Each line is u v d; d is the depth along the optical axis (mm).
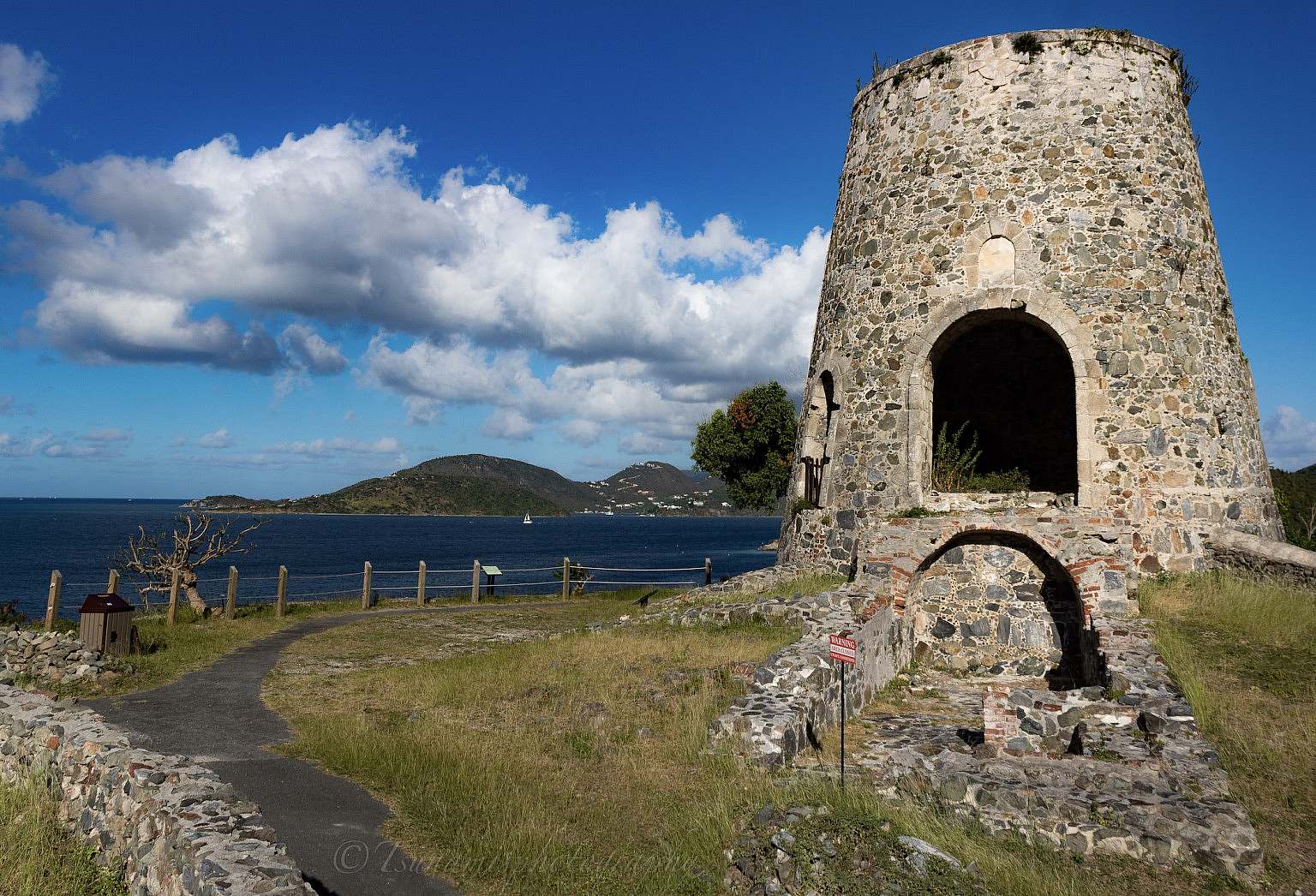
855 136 20578
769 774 8797
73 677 13258
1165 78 18000
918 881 5852
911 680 14773
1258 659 11672
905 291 18000
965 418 22047
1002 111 17750
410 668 14578
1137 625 13156
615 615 22906
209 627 19484
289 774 8938
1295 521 25562
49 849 7301
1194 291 17000
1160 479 15836
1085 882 6781
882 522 16422
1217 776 8070
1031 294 16750
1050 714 9406
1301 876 6938
